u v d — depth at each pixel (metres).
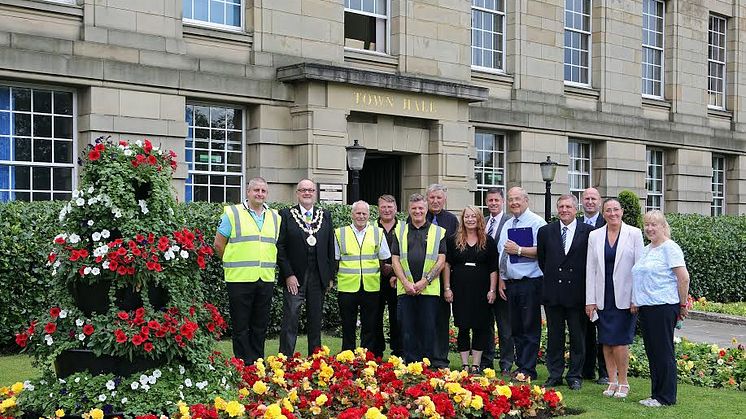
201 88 14.62
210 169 15.33
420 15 18.25
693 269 18.00
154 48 14.05
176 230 6.95
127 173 6.73
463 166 18.59
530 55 21.19
